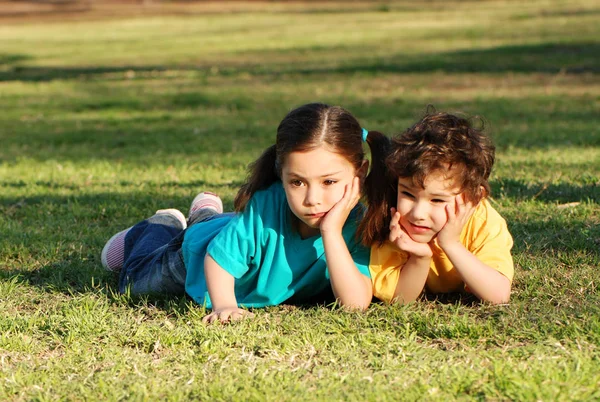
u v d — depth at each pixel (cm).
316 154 443
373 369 409
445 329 451
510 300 500
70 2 6594
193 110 1803
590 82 1992
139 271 549
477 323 462
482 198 471
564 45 2736
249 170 498
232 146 1315
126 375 411
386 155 466
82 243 678
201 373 407
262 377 398
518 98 1781
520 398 368
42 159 1250
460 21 3978
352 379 396
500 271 481
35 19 5166
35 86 2309
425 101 1792
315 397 379
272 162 482
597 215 702
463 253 468
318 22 4328
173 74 2488
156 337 453
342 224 473
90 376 409
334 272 472
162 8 5944
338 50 2970
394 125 1468
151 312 503
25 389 400
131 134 1502
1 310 513
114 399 383
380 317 475
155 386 394
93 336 462
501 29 3434
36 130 1588
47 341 464
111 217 790
